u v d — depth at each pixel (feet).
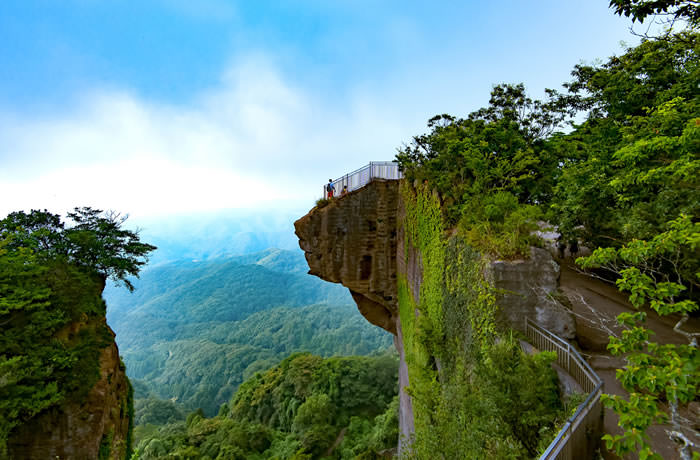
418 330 61.93
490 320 33.88
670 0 19.65
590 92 49.26
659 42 34.78
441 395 44.93
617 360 28.45
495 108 59.06
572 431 18.16
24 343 54.80
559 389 25.88
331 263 84.84
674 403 10.94
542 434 21.62
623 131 34.27
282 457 153.69
